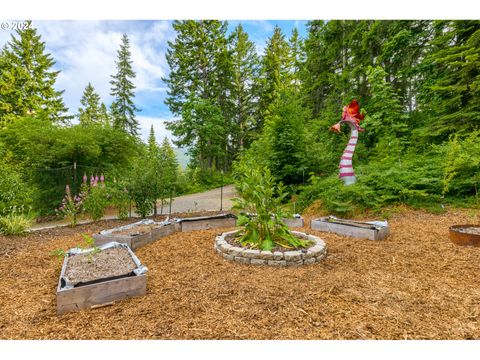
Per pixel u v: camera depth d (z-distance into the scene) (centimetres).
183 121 2003
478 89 648
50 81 1869
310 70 1484
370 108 1018
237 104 2533
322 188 660
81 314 198
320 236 425
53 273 283
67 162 763
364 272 278
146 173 643
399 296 224
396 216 525
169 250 362
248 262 305
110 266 254
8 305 212
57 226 531
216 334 175
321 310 201
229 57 2223
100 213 591
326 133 1092
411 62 965
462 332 175
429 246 358
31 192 599
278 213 343
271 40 2458
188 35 2097
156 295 227
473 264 292
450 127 696
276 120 813
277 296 224
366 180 612
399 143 841
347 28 1202
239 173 983
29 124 828
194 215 662
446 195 569
